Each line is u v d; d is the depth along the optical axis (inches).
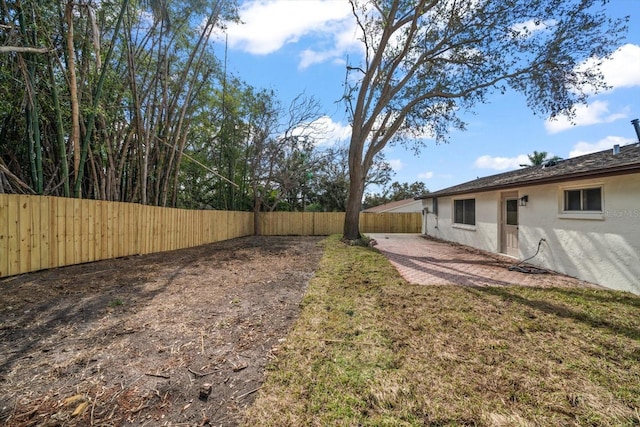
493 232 344.2
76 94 239.0
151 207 334.3
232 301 161.5
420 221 689.6
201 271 239.5
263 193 657.6
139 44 320.5
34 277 201.6
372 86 421.4
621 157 209.9
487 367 94.1
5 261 195.2
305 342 110.9
